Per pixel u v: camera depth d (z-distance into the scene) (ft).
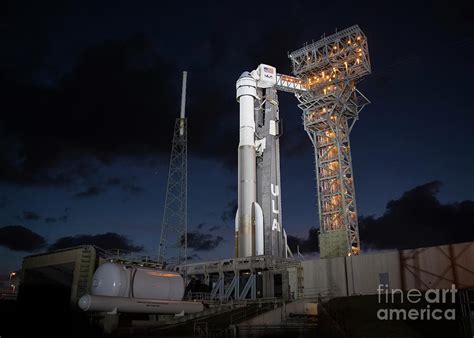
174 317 126.72
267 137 237.25
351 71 231.30
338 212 220.84
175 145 249.75
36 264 148.25
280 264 183.11
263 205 226.58
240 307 144.46
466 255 135.85
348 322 110.63
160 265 159.22
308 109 243.40
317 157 235.40
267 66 249.55
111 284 115.96
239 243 218.79
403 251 151.02
